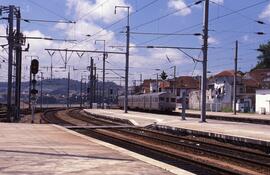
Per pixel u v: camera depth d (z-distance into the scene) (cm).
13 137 2344
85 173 1249
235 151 2414
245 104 9731
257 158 2139
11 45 4388
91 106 10519
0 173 1230
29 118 5859
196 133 3331
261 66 15075
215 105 10444
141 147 2556
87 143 2094
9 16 4419
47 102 18462
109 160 1519
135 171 1298
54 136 2456
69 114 7669
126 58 6612
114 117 5584
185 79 14512
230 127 3672
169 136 3397
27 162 1440
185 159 1983
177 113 7644
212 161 1969
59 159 1523
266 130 3316
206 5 4212
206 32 4247
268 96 8594
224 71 13288
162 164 1435
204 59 4269
